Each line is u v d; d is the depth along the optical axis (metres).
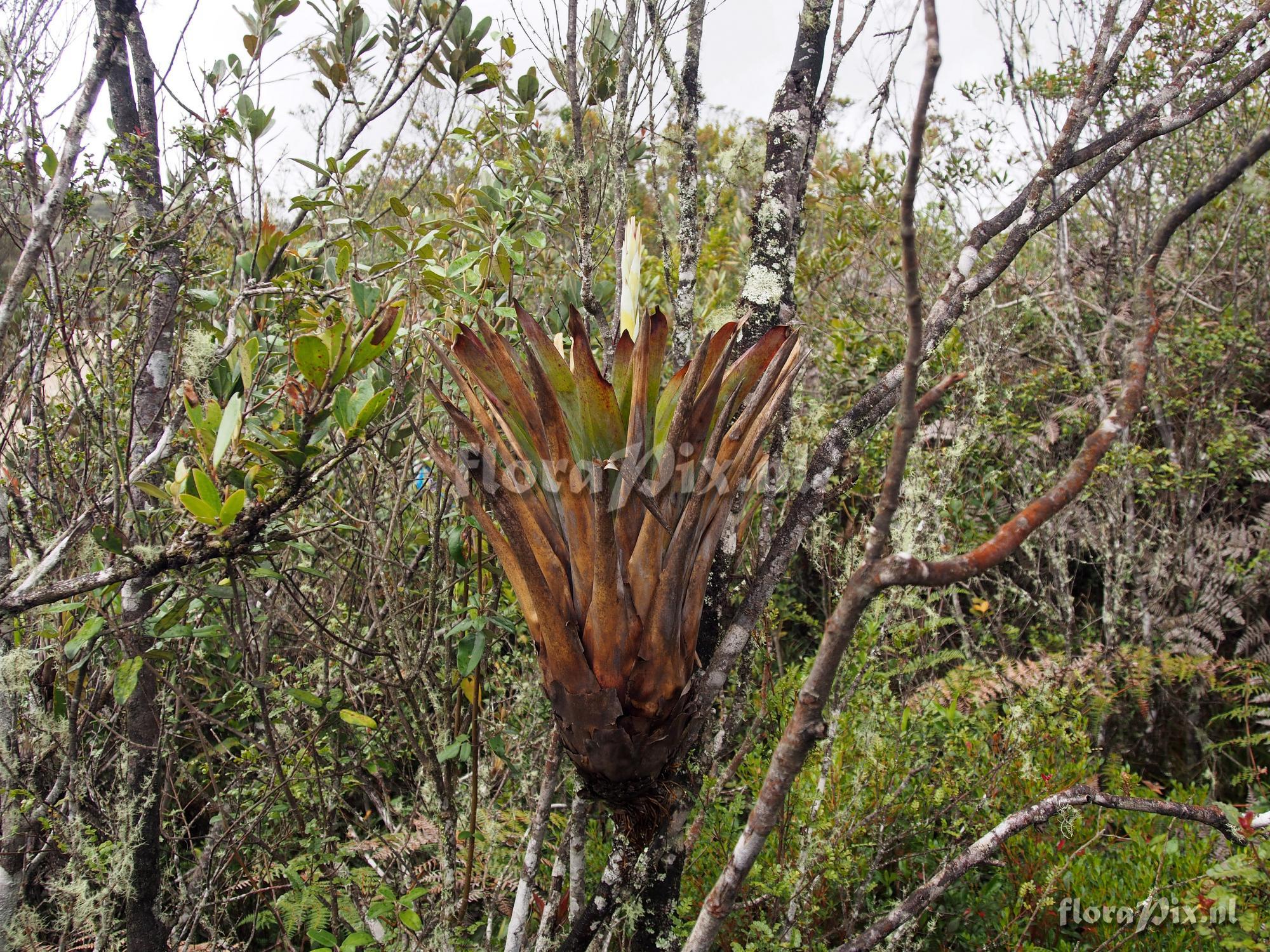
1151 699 4.27
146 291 2.21
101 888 2.23
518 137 2.55
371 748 2.75
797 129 1.64
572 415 1.13
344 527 2.15
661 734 1.17
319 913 2.37
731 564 1.55
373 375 2.25
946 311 1.48
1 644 2.12
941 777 2.91
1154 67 3.98
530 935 2.46
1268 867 2.10
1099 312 4.73
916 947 2.49
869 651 2.48
